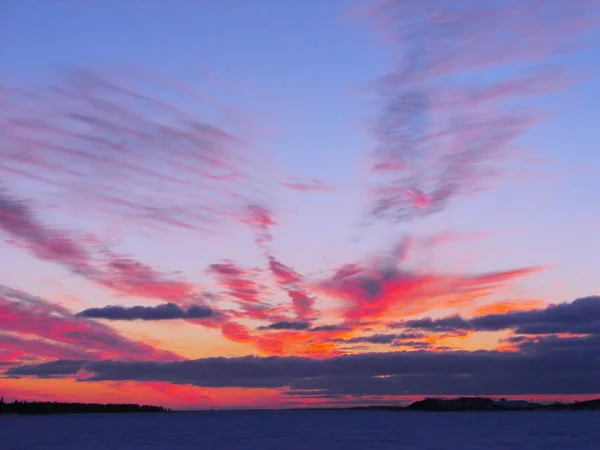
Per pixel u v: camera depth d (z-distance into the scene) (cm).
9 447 17225
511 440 18738
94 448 16712
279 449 15988
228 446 17288
